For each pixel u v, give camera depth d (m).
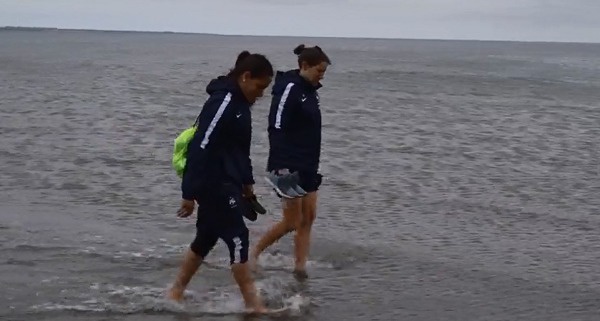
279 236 7.55
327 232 9.12
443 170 13.92
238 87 5.97
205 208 6.14
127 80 43.53
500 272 7.66
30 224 9.12
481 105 30.34
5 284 6.81
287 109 6.99
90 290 6.71
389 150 16.41
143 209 10.21
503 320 6.30
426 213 10.38
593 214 10.56
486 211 10.60
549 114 26.34
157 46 159.25
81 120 21.30
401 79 51.06
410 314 6.38
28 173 12.69
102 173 12.83
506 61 101.56
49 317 6.03
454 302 6.72
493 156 15.84
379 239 8.88
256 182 12.21
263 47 173.00
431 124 22.28
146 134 18.50
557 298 6.90
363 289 7.01
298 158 7.09
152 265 7.55
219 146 6.00
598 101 33.34
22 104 26.08
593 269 7.86
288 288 6.97
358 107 28.16
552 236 9.27
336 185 12.18
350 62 85.44
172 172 13.06
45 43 164.12
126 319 6.05
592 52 188.25
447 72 64.00
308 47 7.11
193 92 34.88
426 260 8.03
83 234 8.73
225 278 7.15
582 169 14.38
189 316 6.16
